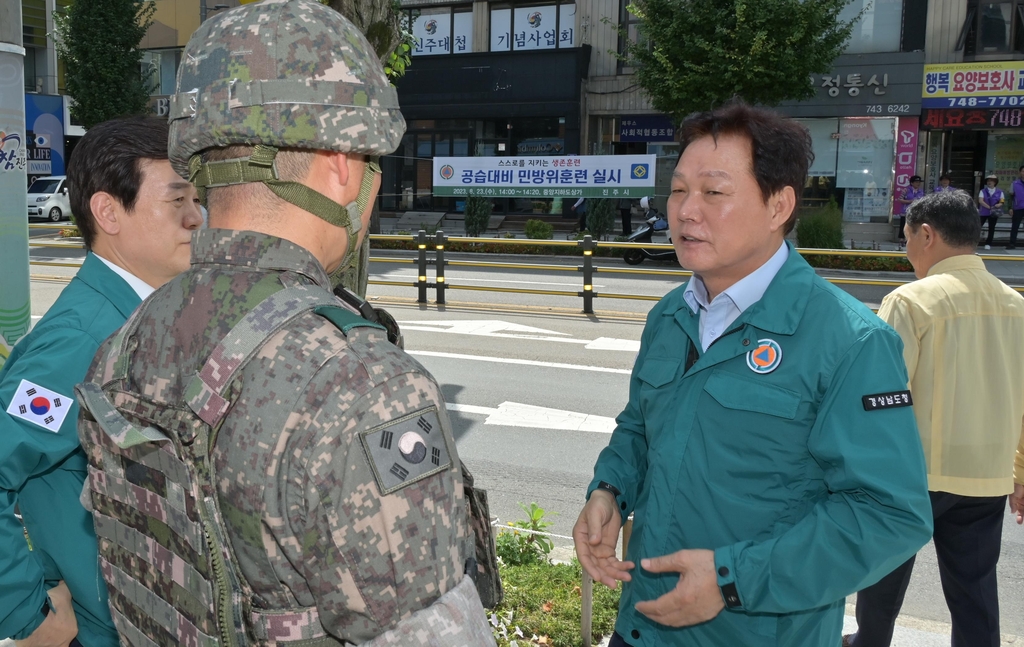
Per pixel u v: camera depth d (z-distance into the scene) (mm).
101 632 1752
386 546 1076
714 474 1806
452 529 1141
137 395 1203
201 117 1189
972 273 2764
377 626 1088
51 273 14422
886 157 20859
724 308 1922
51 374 1623
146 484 1202
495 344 9164
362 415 1076
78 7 24000
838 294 1833
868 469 1644
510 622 3182
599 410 6828
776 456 1764
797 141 1829
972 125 20281
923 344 2693
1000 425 2682
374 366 1107
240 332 1125
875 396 1688
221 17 1257
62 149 29969
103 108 24406
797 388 1752
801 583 1645
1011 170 20922
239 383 1101
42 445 1589
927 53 20312
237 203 1224
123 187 1853
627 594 2035
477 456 5797
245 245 1194
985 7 19891
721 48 17656
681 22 17938
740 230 1823
